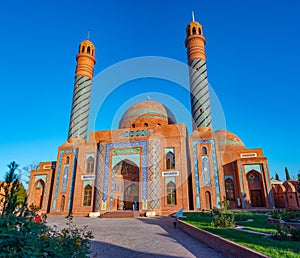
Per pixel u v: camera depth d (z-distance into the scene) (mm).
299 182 15273
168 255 5316
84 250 3617
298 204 18531
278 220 8523
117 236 7895
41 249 2914
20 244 2744
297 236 5508
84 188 18906
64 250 3357
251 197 19766
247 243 5035
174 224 10445
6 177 3797
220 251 5531
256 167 20094
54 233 4031
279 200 20344
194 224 8750
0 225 2885
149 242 6828
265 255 3988
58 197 19828
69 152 20828
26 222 3150
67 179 20141
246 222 9406
